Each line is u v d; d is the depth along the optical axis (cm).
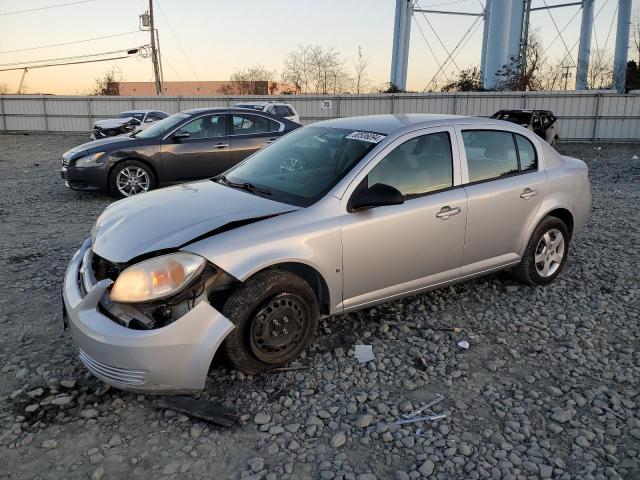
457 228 419
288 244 339
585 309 457
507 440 292
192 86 5959
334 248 358
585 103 2702
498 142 459
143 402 323
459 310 453
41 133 3253
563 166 505
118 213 380
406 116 457
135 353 295
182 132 955
